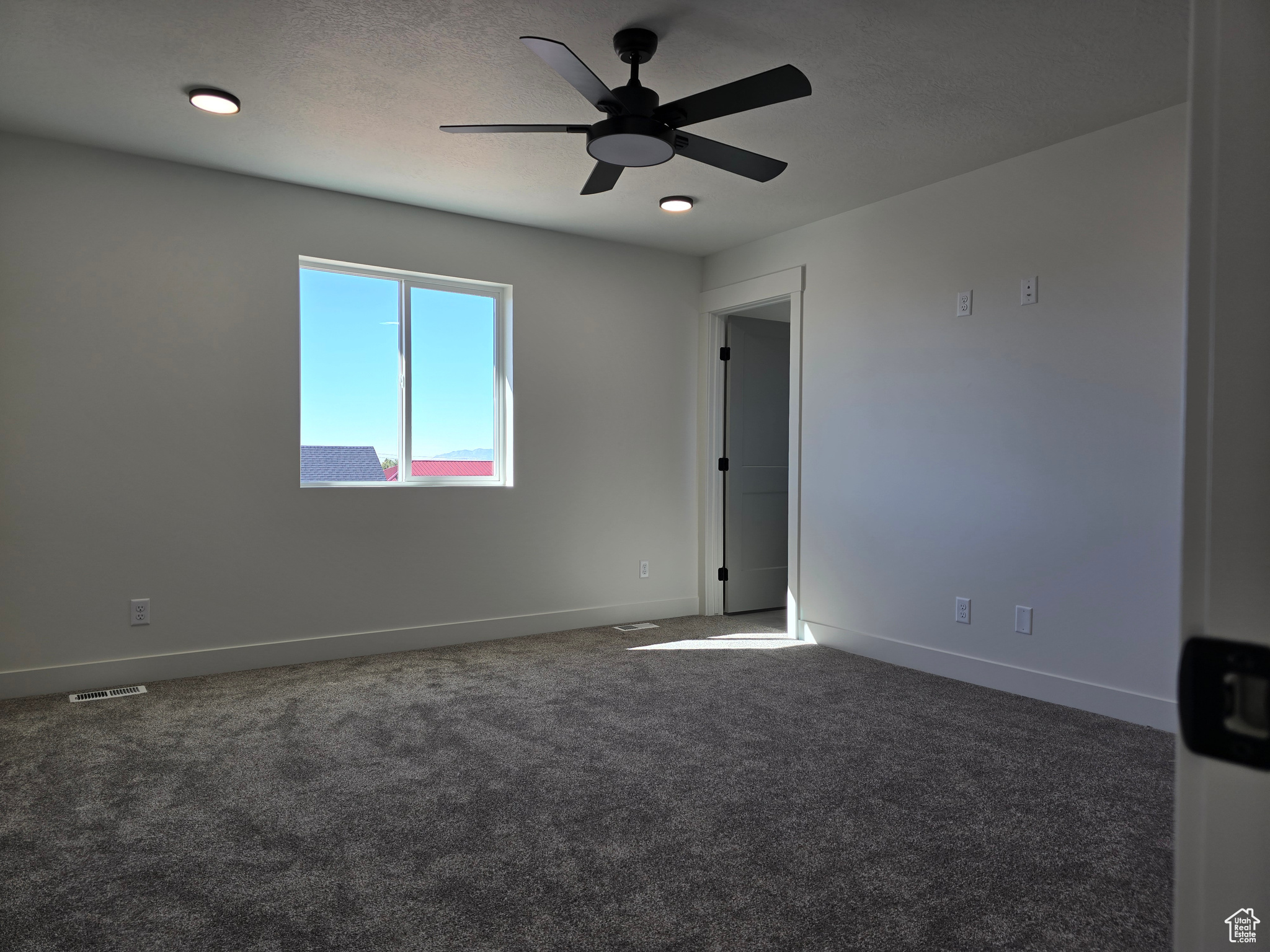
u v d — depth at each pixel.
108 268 3.44
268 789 2.39
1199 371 0.43
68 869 1.92
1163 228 2.94
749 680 3.63
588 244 4.82
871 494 4.10
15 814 2.21
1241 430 0.41
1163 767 2.58
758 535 5.51
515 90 2.87
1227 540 0.42
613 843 2.06
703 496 5.30
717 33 2.49
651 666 3.89
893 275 3.99
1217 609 0.42
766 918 1.72
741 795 2.36
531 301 4.61
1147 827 2.16
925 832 2.13
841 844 2.06
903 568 3.93
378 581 4.13
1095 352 3.14
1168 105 2.92
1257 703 0.40
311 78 2.78
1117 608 3.08
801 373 4.52
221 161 3.55
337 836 2.09
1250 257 0.41
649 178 3.75
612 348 4.93
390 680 3.60
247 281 3.75
